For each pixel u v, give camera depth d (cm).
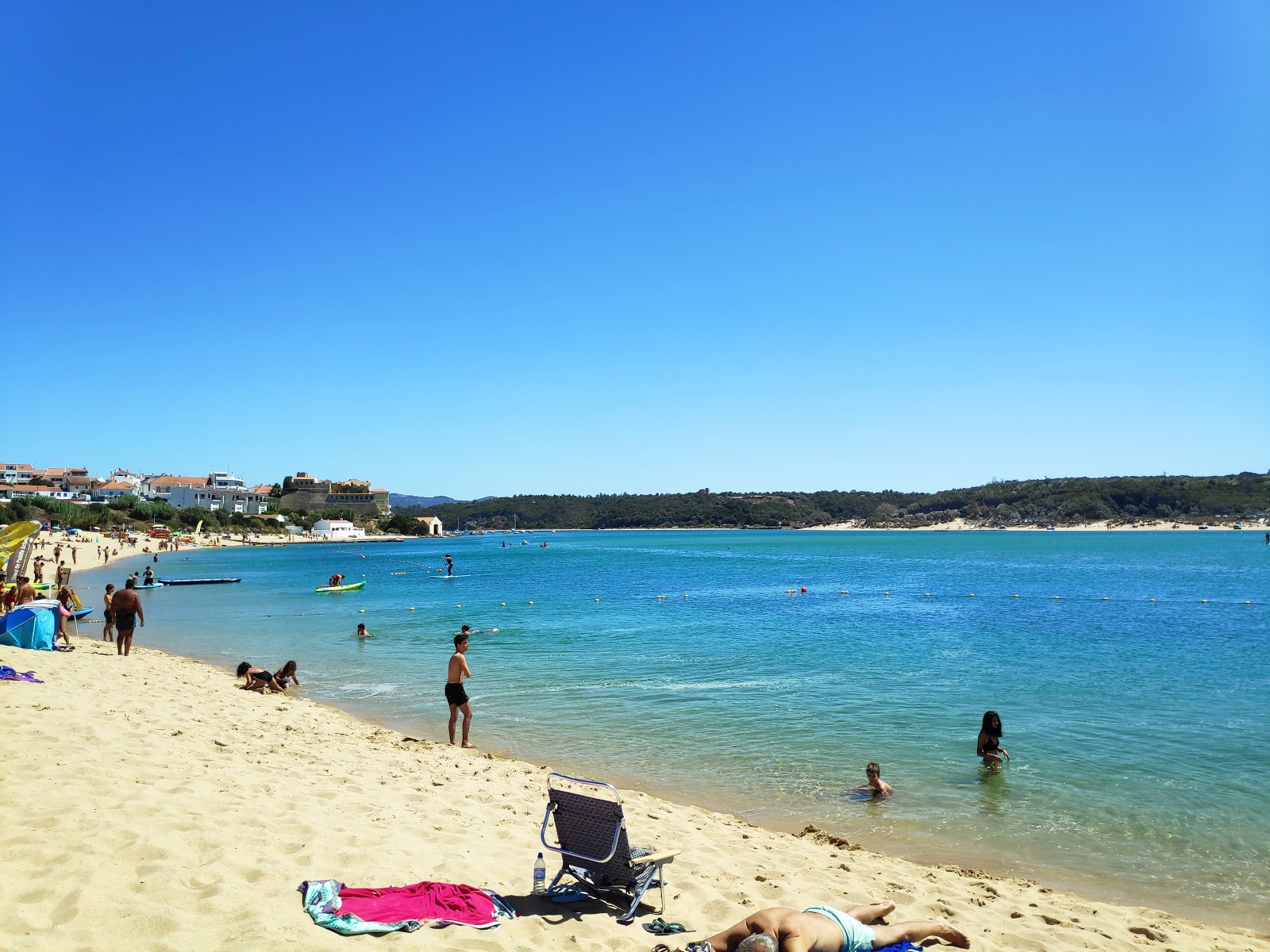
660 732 1533
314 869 666
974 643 2753
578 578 6544
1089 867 928
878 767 1187
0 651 1769
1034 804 1137
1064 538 17100
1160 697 1841
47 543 9325
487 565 8612
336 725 1462
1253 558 8738
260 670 2034
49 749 952
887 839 1009
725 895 731
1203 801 1138
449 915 605
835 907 721
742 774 1276
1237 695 1855
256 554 11481
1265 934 763
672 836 928
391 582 6122
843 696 1858
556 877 698
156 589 5356
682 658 2416
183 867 624
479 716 1673
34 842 644
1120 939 716
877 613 3772
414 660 2420
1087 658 2414
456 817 895
